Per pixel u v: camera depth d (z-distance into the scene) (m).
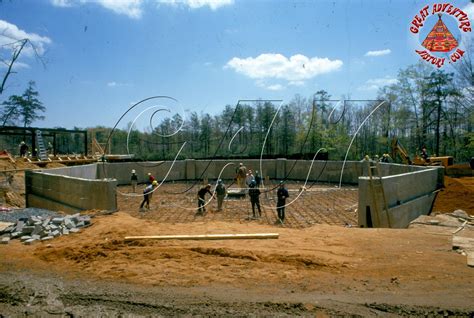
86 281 7.18
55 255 8.68
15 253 8.94
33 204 19.09
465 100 36.56
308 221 14.66
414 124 39.84
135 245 9.27
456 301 6.04
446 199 18.75
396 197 14.30
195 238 9.61
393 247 8.77
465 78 35.59
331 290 6.53
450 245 8.88
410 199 15.88
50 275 7.57
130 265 7.88
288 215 15.86
